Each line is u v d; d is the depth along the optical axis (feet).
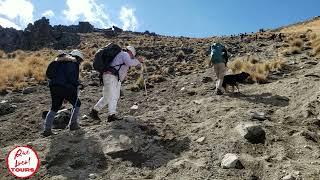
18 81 53.62
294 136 27.61
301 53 58.34
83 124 33.40
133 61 31.63
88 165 25.18
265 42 80.23
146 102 41.19
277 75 46.14
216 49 40.98
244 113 31.71
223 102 36.68
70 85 29.66
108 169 24.70
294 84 39.81
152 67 61.05
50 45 170.91
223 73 40.47
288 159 24.59
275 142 26.73
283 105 34.47
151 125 29.91
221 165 24.20
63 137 28.76
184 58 70.33
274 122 30.50
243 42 86.58
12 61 75.41
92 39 176.55
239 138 27.09
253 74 45.32
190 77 52.54
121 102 41.98
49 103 42.32
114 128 29.40
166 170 24.21
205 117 32.65
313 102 33.50
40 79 54.08
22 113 38.58
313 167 23.34
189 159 25.32
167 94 44.21
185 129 29.68
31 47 172.45
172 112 34.47
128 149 26.58
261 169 23.54
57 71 29.84
